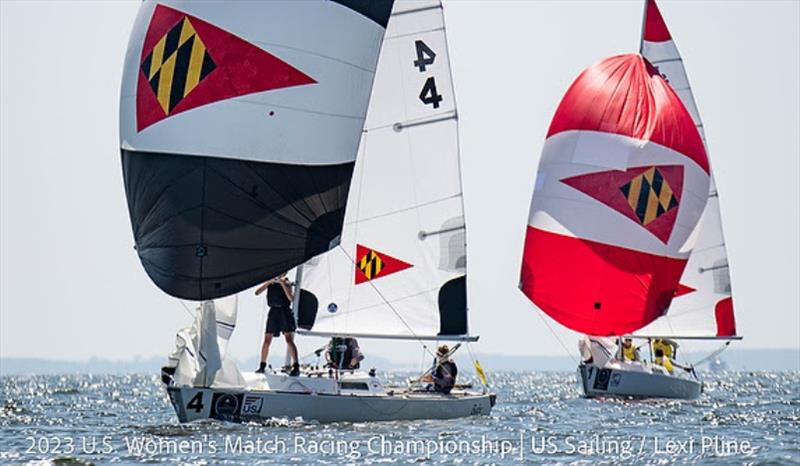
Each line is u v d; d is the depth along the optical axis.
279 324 95.62
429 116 109.12
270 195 90.94
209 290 90.56
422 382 109.00
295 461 80.12
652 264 129.00
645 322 130.38
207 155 89.38
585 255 129.62
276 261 91.94
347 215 106.12
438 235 108.69
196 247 89.62
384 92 108.00
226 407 92.62
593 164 130.00
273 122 90.94
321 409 95.88
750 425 113.38
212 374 91.44
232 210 89.88
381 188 107.31
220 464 79.06
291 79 91.69
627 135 130.12
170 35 90.69
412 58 108.94
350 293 105.44
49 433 101.62
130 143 91.81
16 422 117.81
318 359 103.19
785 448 90.62
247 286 91.69
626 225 128.88
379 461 80.88
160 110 90.06
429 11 109.44
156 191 90.12
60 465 78.69
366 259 106.06
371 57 96.19
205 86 89.81
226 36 90.31
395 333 106.81
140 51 92.06
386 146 107.75
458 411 106.81
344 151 94.50
